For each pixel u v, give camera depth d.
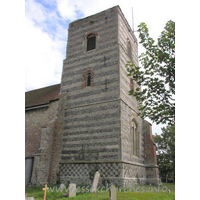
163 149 40.22
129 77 22.08
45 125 18.98
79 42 24.14
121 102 18.39
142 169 20.48
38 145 19.16
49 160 17.75
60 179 17.86
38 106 20.97
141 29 13.38
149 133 22.86
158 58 12.47
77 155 18.17
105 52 21.44
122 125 17.64
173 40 12.38
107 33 22.61
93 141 17.95
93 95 19.98
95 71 21.11
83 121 19.28
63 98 20.89
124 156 16.81
